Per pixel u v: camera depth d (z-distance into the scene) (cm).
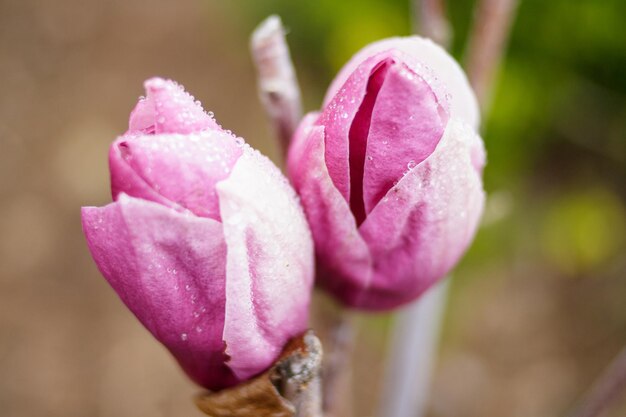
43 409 94
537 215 95
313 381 33
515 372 92
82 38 117
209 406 33
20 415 93
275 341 32
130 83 114
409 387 45
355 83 31
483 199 34
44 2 120
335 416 37
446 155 32
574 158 95
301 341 32
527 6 84
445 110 32
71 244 103
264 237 31
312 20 96
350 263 34
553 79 88
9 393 94
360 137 32
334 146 32
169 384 94
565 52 87
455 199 32
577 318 94
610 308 93
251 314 31
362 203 33
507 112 85
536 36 86
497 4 40
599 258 94
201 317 32
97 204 104
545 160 96
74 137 110
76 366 96
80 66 115
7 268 101
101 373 95
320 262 34
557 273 95
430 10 41
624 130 92
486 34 41
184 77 113
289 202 32
